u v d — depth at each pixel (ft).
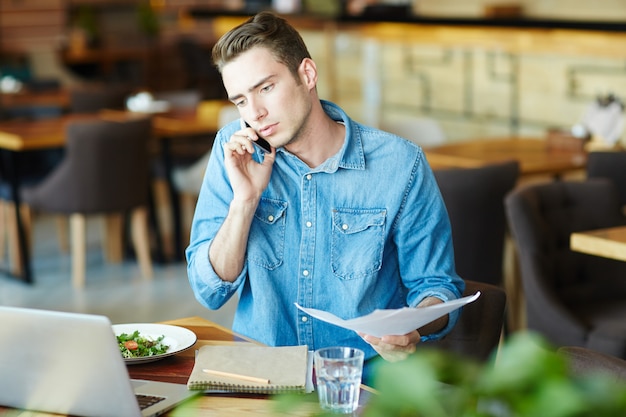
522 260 12.46
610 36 25.44
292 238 7.88
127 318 18.26
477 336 8.47
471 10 34.09
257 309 7.87
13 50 42.96
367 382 7.77
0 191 21.08
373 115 34.63
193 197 25.34
